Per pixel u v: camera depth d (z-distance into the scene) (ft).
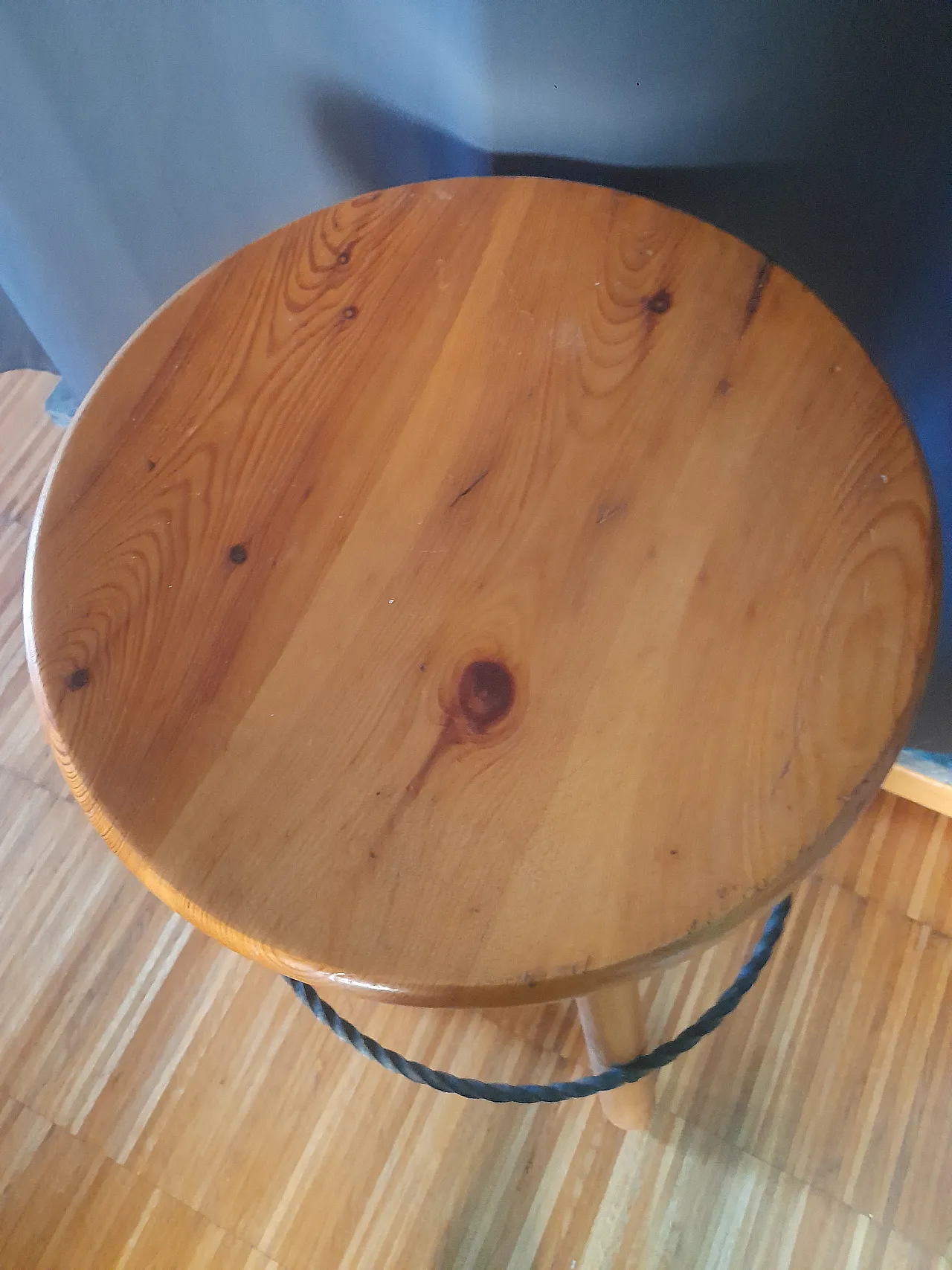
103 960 2.74
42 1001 2.71
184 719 1.26
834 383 1.41
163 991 2.70
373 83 1.76
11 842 2.91
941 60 1.35
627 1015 1.75
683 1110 2.46
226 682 1.28
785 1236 2.32
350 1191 2.44
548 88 1.61
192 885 1.14
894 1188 2.35
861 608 1.25
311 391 1.50
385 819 1.17
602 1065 1.94
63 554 1.39
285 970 1.13
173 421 1.49
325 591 1.34
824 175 1.59
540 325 1.51
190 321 1.56
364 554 1.37
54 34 1.88
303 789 1.20
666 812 1.15
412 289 1.56
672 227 1.56
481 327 1.52
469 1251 2.37
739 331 1.47
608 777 1.18
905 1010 2.52
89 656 1.31
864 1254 2.29
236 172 2.13
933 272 1.67
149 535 1.40
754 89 1.49
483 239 1.59
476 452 1.43
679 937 1.08
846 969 2.57
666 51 1.48
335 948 1.09
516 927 1.09
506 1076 2.53
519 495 1.39
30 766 3.01
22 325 3.01
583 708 1.23
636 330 1.49
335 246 1.61
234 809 1.19
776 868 1.10
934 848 2.69
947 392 1.86
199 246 2.39
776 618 1.26
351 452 1.44
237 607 1.34
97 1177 2.50
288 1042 2.61
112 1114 2.56
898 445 1.36
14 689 3.14
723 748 1.18
